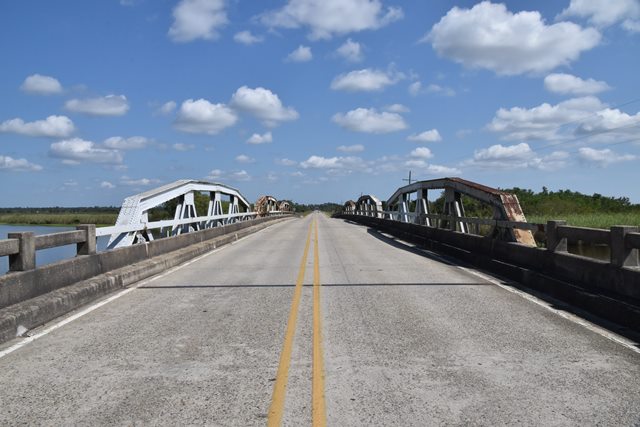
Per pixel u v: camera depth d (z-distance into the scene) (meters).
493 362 5.59
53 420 4.21
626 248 7.63
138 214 13.09
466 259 14.62
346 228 35.62
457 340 6.44
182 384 5.01
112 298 9.31
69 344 6.36
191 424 4.12
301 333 6.83
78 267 9.19
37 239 7.88
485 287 10.26
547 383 4.96
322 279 11.41
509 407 4.41
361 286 10.46
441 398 4.61
